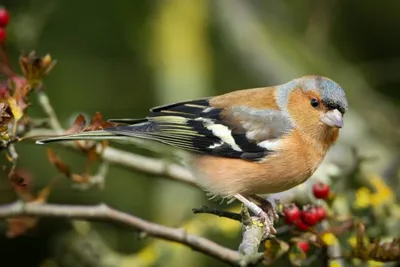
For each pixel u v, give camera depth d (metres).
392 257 8.10
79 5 15.52
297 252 8.37
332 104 9.52
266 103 9.80
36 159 14.18
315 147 9.59
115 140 9.61
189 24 15.00
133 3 15.48
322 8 16.58
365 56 17.14
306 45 16.61
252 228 8.16
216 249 9.27
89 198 14.30
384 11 17.11
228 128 9.63
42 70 8.31
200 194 13.55
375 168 14.01
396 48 17.11
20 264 14.27
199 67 14.71
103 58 15.58
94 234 12.17
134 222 9.48
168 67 14.62
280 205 8.60
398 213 9.77
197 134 9.62
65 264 12.17
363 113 15.82
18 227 9.98
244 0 16.41
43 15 13.51
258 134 9.51
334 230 8.26
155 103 14.95
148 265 11.30
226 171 9.51
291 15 16.91
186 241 9.34
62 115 14.79
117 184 14.48
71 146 10.53
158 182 13.48
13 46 13.89
